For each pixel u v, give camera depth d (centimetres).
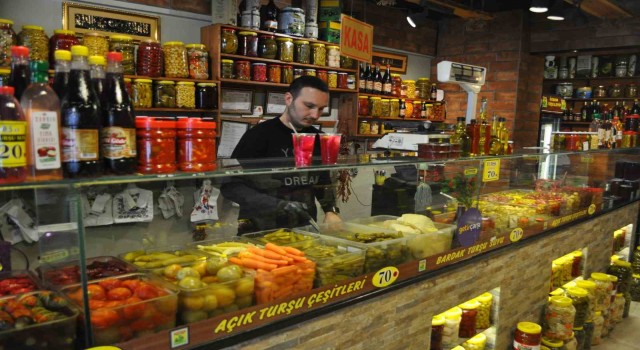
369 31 326
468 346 255
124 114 124
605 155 396
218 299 134
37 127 108
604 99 622
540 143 622
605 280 347
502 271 258
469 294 235
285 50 393
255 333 142
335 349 168
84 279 115
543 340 302
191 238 170
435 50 636
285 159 200
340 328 168
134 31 344
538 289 297
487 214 259
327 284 164
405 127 545
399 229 210
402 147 329
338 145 192
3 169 103
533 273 288
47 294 117
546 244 296
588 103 646
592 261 365
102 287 126
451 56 625
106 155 123
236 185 173
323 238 195
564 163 347
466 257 232
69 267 116
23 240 119
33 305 112
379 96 496
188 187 164
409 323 200
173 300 126
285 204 189
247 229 187
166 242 163
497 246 253
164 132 133
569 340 302
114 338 117
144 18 348
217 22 362
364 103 480
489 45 592
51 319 109
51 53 283
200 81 344
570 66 630
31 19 302
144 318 121
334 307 165
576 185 364
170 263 148
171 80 329
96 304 117
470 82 289
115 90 124
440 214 235
